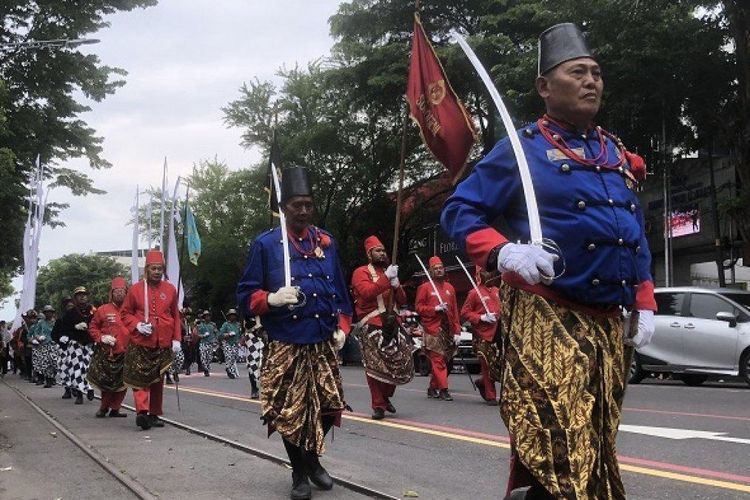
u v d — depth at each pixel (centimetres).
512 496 301
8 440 823
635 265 308
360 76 2892
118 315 1076
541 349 292
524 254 277
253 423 939
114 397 1073
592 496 282
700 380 1567
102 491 563
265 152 3741
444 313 1219
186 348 2259
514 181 309
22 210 2909
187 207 2042
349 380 1766
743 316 1393
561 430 281
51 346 1842
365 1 2834
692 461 661
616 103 1900
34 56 2616
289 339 543
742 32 1758
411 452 724
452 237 315
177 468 638
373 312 966
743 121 1836
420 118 1205
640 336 315
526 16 2366
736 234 2097
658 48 1784
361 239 3619
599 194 304
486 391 1146
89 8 2645
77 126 2836
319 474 561
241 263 4544
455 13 2788
